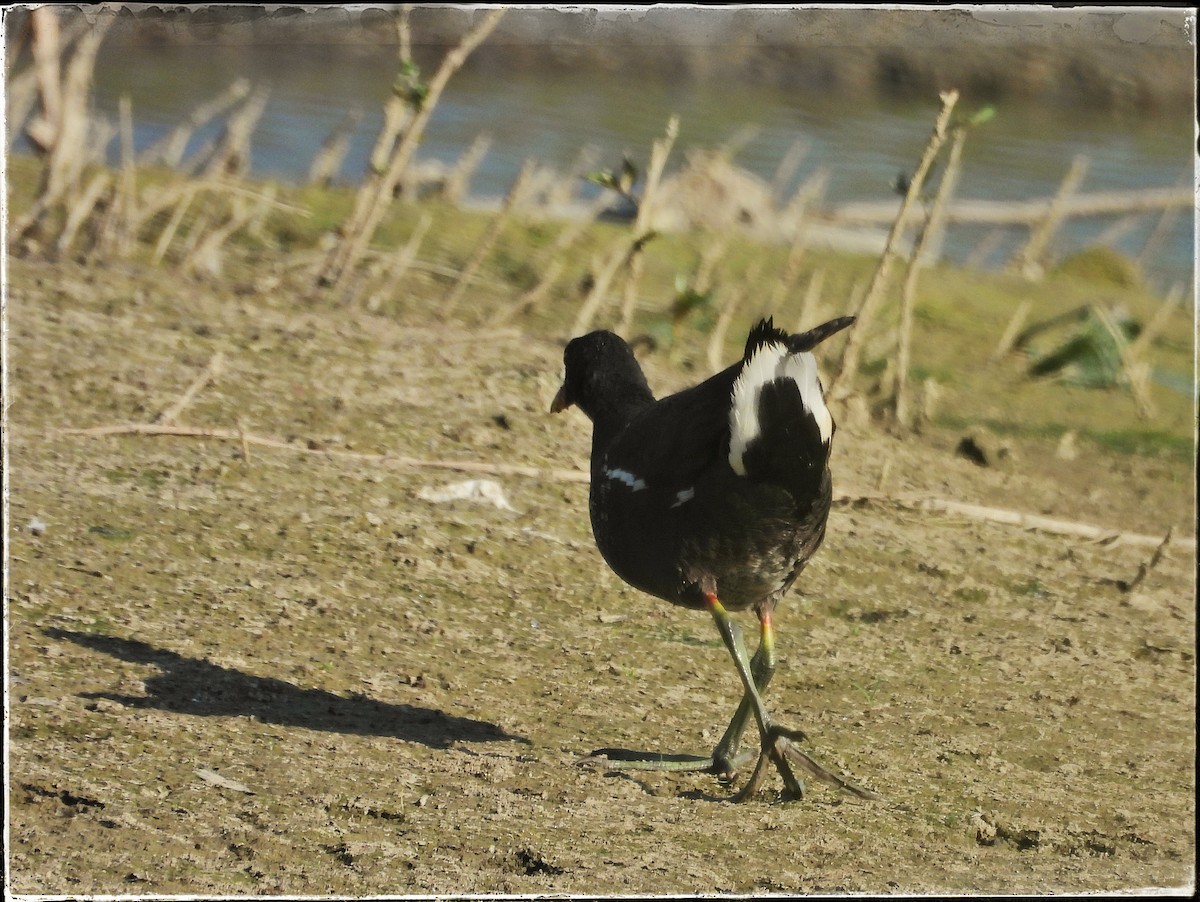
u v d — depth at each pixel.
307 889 7.58
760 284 24.53
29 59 25.77
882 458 17.86
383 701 10.43
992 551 15.44
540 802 9.05
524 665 11.44
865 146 35.81
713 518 9.23
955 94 16.95
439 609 12.19
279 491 13.84
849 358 18.22
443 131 33.41
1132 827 9.47
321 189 26.62
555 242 24.94
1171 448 20.39
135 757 8.98
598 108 36.81
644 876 8.02
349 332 18.48
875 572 14.36
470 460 15.32
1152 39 39.03
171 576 11.91
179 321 17.62
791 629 12.92
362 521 13.46
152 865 7.73
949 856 8.78
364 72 37.81
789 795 9.66
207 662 10.59
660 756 9.93
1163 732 11.32
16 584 11.25
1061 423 20.83
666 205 28.03
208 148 28.12
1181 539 16.80
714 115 37.28
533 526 14.15
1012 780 10.18
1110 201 32.03
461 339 19.11
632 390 10.74
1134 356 23.02
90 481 13.36
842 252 27.70
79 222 20.19
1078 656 12.88
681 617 12.82
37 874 7.54
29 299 17.31
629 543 9.86
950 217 30.77
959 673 12.27
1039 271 28.77
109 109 31.77
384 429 15.66
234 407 15.50
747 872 8.20
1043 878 8.38
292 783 8.91
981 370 22.52
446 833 8.43
